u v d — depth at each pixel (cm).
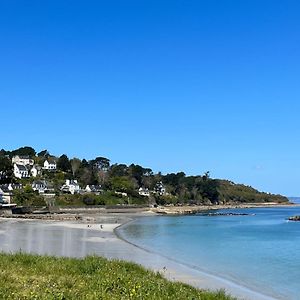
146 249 4859
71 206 15625
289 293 2731
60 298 1515
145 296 1656
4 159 17388
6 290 1594
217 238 6569
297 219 12644
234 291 2727
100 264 2394
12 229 7238
